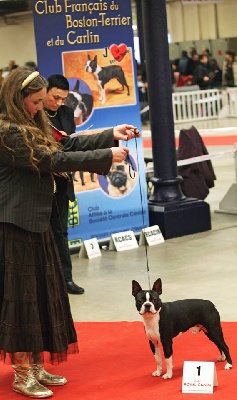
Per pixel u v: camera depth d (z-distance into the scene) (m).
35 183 4.38
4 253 4.41
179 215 8.98
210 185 9.82
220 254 8.12
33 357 4.50
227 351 4.74
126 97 8.52
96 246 8.38
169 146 9.01
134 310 6.32
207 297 6.57
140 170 8.80
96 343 5.44
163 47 8.80
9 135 4.27
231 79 27.88
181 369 4.77
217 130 17.52
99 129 8.39
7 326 4.43
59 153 4.32
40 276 4.48
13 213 4.36
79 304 6.59
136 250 8.52
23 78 4.31
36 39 7.98
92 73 8.28
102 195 8.59
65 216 6.71
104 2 8.27
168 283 7.11
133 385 4.58
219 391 4.38
